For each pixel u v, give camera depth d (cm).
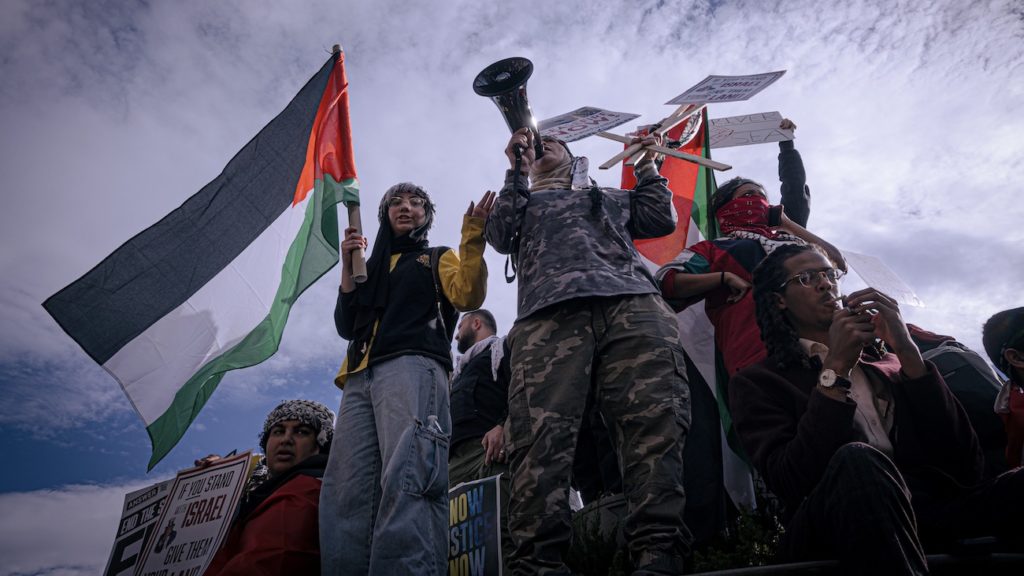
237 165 509
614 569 393
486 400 550
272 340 464
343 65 530
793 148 638
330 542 350
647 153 460
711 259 505
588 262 390
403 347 385
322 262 468
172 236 484
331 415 492
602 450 478
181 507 420
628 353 364
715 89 517
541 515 336
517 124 455
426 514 343
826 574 311
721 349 483
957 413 364
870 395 377
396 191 450
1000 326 425
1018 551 330
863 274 456
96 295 457
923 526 344
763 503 462
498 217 417
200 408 450
